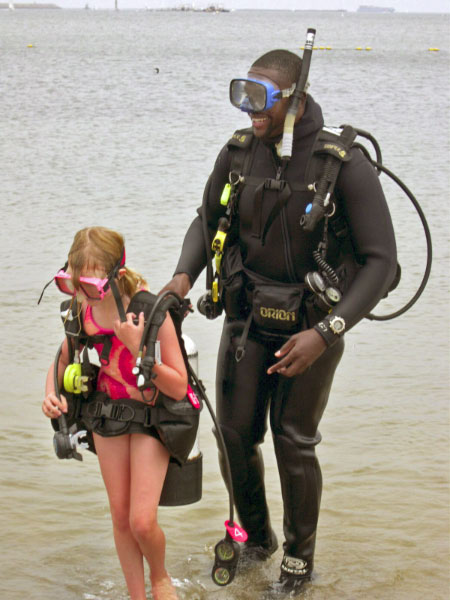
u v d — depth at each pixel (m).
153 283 8.55
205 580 3.98
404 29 179.25
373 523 4.46
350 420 5.71
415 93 36.91
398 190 14.44
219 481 5.00
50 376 3.61
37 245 10.23
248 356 3.87
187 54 68.38
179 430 3.41
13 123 25.03
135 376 3.41
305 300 3.76
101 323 3.42
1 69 48.94
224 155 3.94
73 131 23.12
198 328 7.46
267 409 3.98
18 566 4.03
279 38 110.88
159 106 30.25
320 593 3.85
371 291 3.61
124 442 3.47
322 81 42.28
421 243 10.61
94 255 3.27
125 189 14.27
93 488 4.83
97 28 151.00
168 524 4.52
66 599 3.78
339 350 3.84
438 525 4.44
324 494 4.78
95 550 4.20
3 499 4.63
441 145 20.64
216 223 4.07
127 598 3.80
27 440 5.34
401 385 6.29
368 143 20.77
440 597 3.81
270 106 3.60
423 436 5.46
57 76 44.12
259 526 4.15
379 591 3.86
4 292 8.33
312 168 3.64
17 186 14.52
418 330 7.54
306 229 3.53
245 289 3.86
